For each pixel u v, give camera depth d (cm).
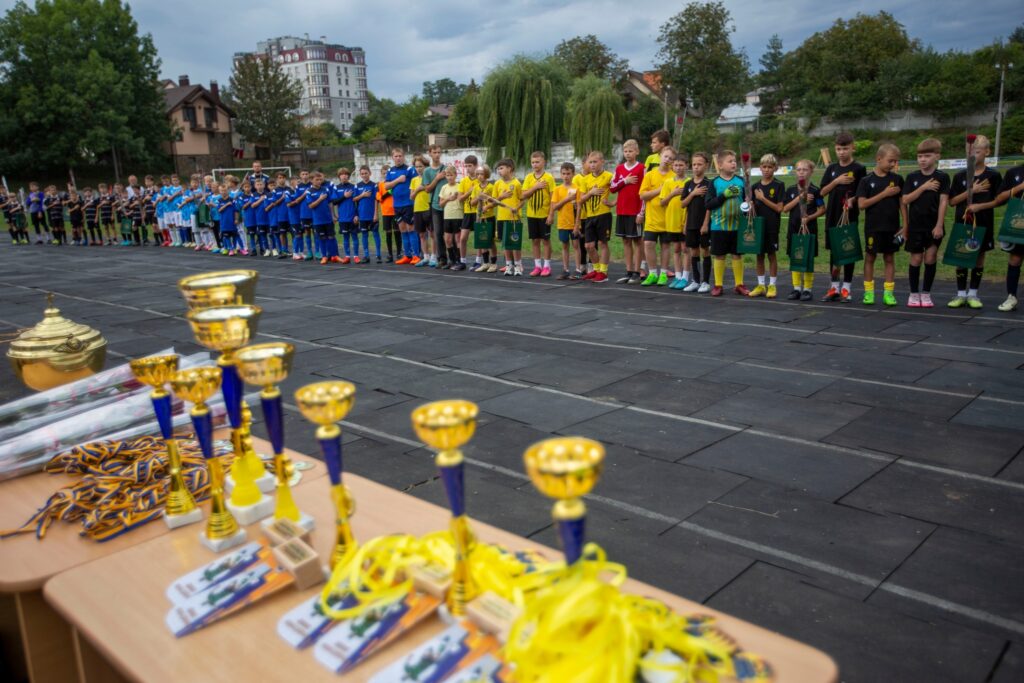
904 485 398
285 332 862
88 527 208
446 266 1389
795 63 8206
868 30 7212
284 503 202
